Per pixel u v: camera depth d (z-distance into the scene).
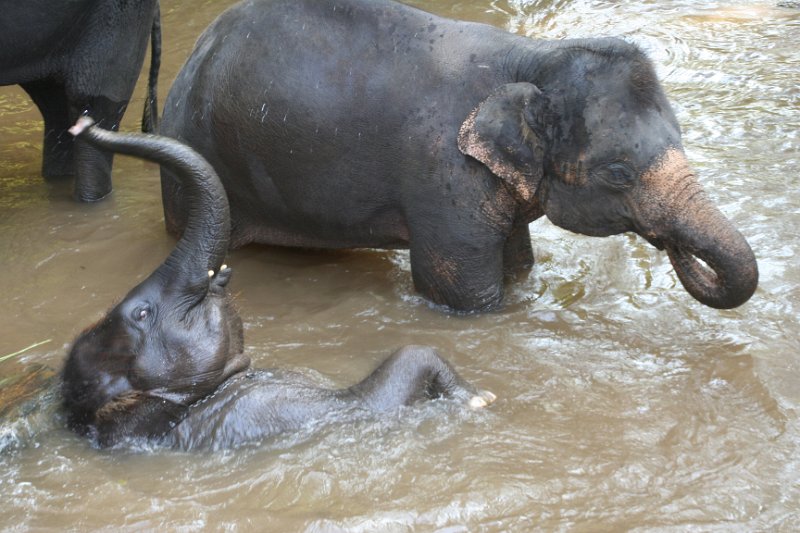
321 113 6.40
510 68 6.17
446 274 6.41
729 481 4.62
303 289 6.82
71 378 5.09
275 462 4.87
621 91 5.83
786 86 9.76
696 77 10.13
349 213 6.65
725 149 8.48
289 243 7.15
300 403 5.13
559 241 7.33
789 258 6.75
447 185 6.23
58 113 8.32
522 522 4.37
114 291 6.72
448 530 4.34
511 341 6.05
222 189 4.90
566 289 6.71
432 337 6.14
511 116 5.99
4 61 7.61
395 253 7.38
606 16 12.30
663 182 5.73
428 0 12.97
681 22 11.94
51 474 4.84
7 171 8.68
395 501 4.54
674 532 4.28
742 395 5.36
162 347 4.96
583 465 4.77
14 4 7.38
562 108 5.94
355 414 5.11
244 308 6.54
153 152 4.68
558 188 6.08
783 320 6.10
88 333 5.08
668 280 6.73
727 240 5.58
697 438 4.97
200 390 5.04
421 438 5.01
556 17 12.32
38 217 7.76
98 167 7.98
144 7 8.02
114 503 4.62
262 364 5.81
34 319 6.36
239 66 6.63
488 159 6.05
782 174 7.97
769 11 12.27
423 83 6.26
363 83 6.34
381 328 6.28
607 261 7.02
